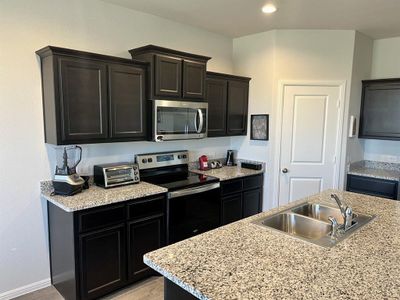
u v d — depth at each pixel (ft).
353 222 6.64
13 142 8.41
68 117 8.21
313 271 4.49
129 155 10.95
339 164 13.25
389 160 14.42
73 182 8.55
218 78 12.50
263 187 13.65
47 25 8.73
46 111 8.62
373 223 6.60
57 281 8.95
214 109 12.49
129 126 9.59
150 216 9.20
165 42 11.62
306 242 5.54
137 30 10.75
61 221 8.27
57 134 8.07
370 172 13.42
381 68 14.24
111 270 8.44
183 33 12.19
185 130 10.94
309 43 12.74
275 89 13.00
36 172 8.86
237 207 12.41
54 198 8.23
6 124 8.26
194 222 10.62
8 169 8.39
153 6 10.23
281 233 5.97
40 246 9.10
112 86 9.04
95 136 8.81
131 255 8.82
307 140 13.20
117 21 10.21
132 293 8.84
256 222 6.60
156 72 9.85
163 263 4.73
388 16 10.94
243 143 14.34
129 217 8.66
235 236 5.81
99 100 8.79
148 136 10.16
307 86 12.95
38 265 9.11
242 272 4.45
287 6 10.06
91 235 7.93
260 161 13.71
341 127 13.08
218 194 11.50
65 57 8.04
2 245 8.45
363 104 13.94
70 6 9.13
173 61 10.27
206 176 11.67
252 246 5.36
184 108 10.77
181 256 4.97
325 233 6.68
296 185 13.43
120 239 8.53
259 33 13.28
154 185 9.86
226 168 13.70
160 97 10.05
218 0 9.64
